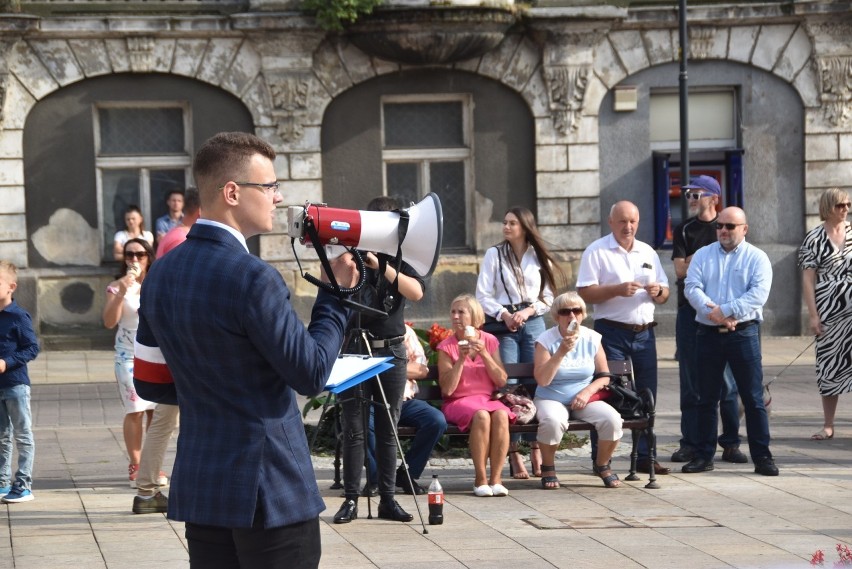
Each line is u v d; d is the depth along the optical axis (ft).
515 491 31.04
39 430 41.78
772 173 69.82
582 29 67.31
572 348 31.22
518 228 34.30
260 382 13.74
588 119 68.59
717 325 32.55
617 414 31.19
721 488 31.04
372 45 65.51
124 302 30.89
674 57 68.49
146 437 28.30
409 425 30.66
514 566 23.32
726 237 32.96
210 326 13.53
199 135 66.80
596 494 30.50
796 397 48.42
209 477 13.58
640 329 33.27
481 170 68.74
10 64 64.64
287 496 13.71
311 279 14.71
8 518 27.91
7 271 29.53
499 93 68.49
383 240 18.12
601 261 33.40
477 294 34.47
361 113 67.72
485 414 30.35
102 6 65.41
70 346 66.39
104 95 65.98
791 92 69.56
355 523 27.22
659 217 68.85
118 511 28.66
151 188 67.46
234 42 66.33
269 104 66.80
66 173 66.03
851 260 38.09
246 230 14.28
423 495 30.48
